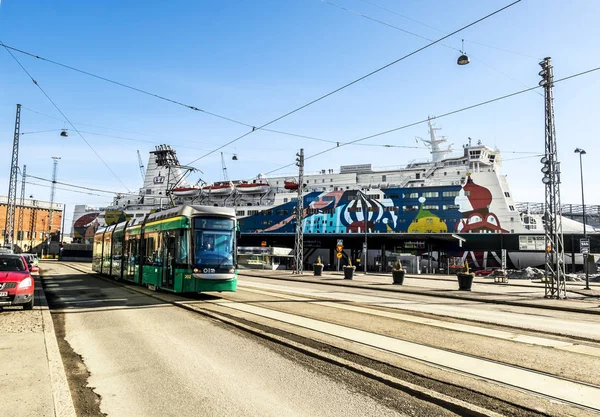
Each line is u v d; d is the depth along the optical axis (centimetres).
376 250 6275
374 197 6259
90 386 604
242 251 5684
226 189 7669
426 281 3541
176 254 1650
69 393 548
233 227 1681
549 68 2236
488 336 952
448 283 3297
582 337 964
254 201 7581
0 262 1297
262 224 7038
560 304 1786
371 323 1106
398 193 6128
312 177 7250
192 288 1565
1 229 8462
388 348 816
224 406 524
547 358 752
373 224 6144
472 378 631
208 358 755
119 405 530
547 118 2256
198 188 7906
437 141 7231
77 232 11125
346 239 5950
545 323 1205
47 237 8700
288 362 729
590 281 4181
